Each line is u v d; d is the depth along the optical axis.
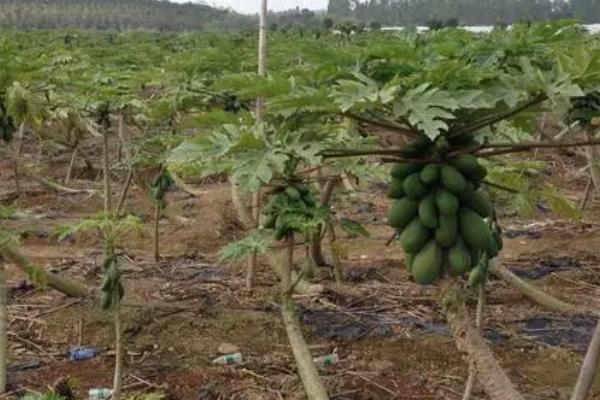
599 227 11.28
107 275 5.14
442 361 6.86
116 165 12.54
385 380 6.52
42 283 6.75
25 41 24.97
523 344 7.25
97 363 6.81
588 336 7.43
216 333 7.43
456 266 4.16
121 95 11.12
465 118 4.18
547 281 9.08
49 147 17.05
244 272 9.20
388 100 3.82
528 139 6.21
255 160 4.38
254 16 69.75
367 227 11.36
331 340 7.36
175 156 4.53
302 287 8.38
